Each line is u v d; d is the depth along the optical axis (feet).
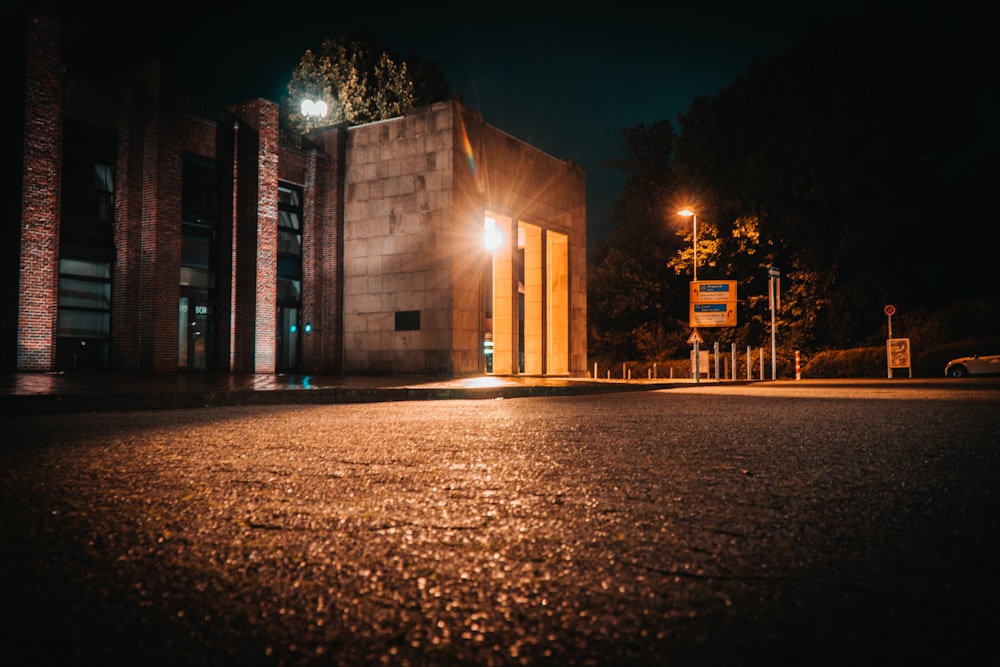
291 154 96.27
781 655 5.35
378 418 27.96
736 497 11.62
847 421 26.27
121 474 13.67
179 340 82.99
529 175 105.19
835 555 8.13
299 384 51.78
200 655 5.34
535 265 108.06
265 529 9.31
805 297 130.82
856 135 117.29
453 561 7.87
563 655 5.36
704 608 6.37
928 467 14.80
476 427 23.95
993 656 5.30
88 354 75.36
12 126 67.15
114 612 6.23
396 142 94.89
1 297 66.59
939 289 135.23
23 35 67.05
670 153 167.63
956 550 8.33
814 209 126.82
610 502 11.19
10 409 28.81
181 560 7.84
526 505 10.94
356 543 8.63
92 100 74.23
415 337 92.17
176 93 79.25
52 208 68.39
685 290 163.84
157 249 76.79
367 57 137.28
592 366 159.22
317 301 97.50
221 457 16.20
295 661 5.25
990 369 99.91
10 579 7.11
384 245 95.30
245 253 88.74
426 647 5.51
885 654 5.36
